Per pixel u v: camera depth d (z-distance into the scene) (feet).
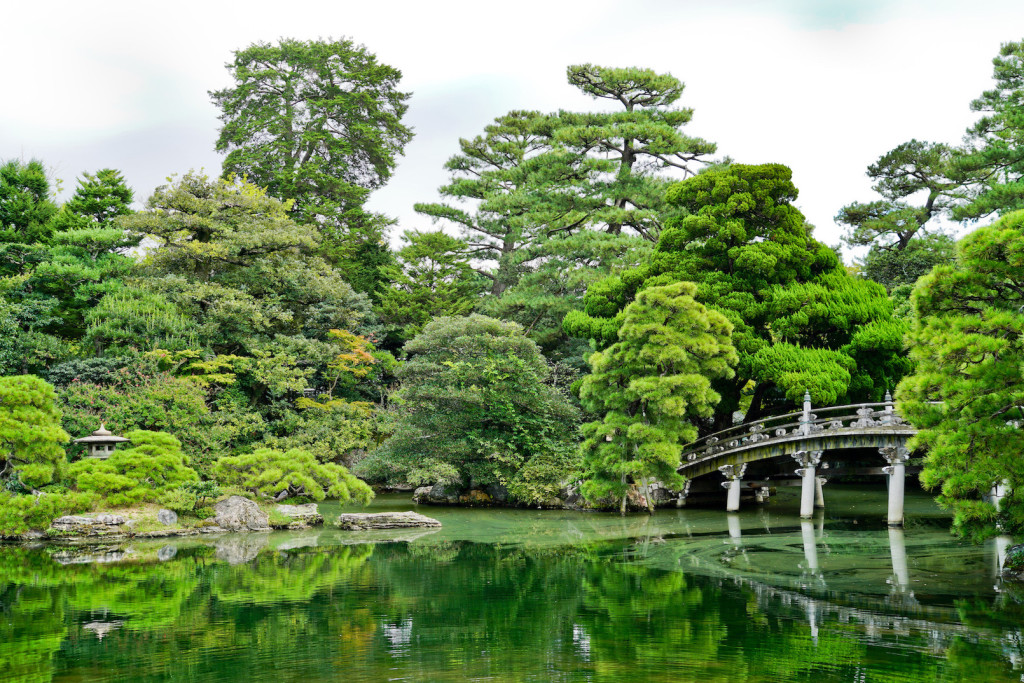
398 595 61.16
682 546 84.28
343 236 195.31
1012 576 64.75
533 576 68.44
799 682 39.63
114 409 106.73
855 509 116.06
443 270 172.45
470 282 182.50
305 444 122.11
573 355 159.33
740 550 80.89
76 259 136.26
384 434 137.39
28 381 88.48
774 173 125.70
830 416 130.52
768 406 135.54
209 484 98.43
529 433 123.24
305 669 42.83
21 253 134.51
